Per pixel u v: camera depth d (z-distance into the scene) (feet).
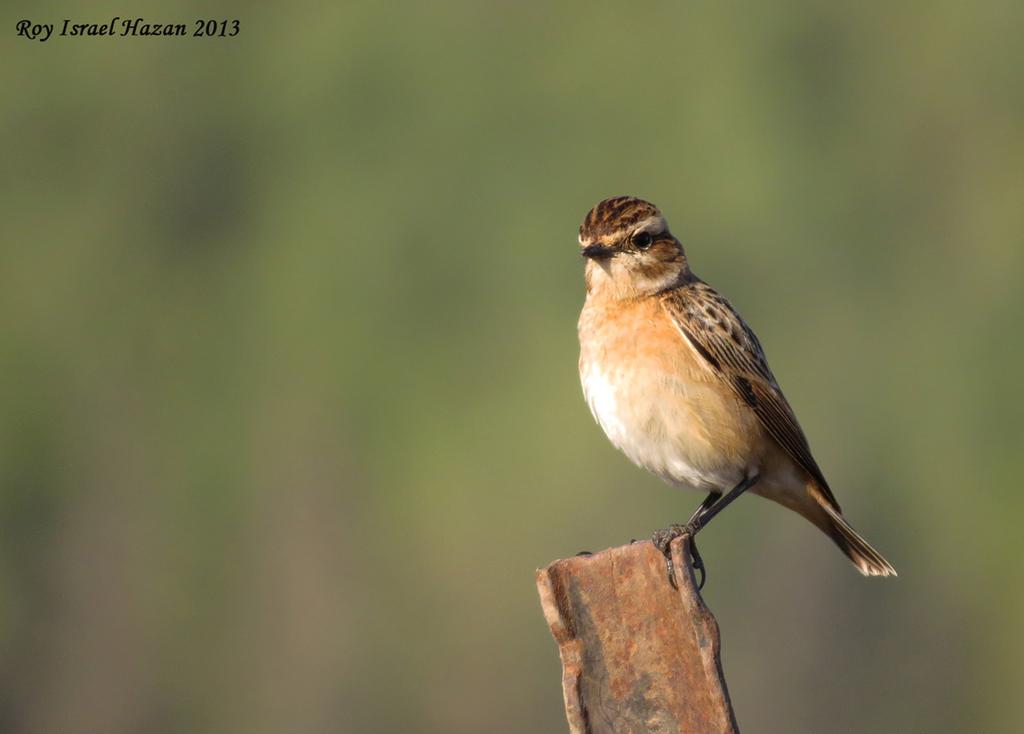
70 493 80.59
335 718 74.33
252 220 88.94
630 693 19.06
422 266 82.43
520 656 73.05
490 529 75.05
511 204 83.56
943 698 74.18
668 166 83.15
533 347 79.61
